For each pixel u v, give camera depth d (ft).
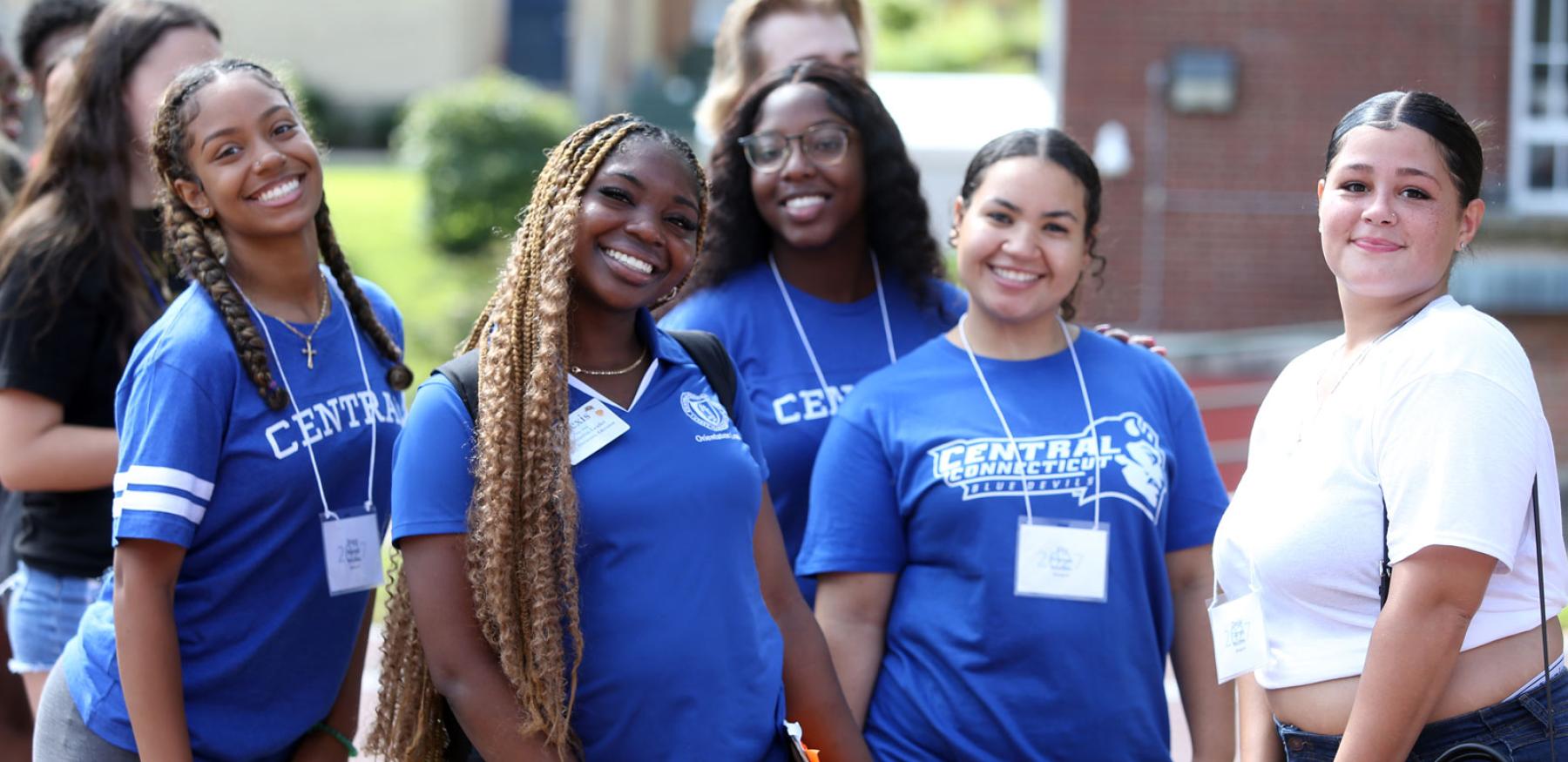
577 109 71.67
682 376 8.52
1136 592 9.49
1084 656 9.32
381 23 78.07
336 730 9.43
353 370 9.22
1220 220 31.81
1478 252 9.60
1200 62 31.22
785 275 11.48
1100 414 9.64
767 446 10.79
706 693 7.97
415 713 8.18
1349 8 30.89
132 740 8.57
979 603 9.41
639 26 84.64
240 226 8.79
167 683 8.28
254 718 8.86
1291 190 31.48
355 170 61.26
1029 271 9.70
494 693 7.76
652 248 8.18
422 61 78.33
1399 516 7.54
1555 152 30.48
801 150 11.00
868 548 9.82
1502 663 7.61
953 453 9.55
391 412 9.40
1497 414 7.35
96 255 9.75
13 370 9.51
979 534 9.44
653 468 8.02
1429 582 7.36
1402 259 7.85
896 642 9.81
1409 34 30.73
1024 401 9.71
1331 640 7.96
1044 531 9.37
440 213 46.62
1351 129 8.08
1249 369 30.19
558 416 7.84
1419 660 7.40
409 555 7.88
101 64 10.03
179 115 8.79
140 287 9.91
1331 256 8.14
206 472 8.35
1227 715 9.78
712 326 11.14
